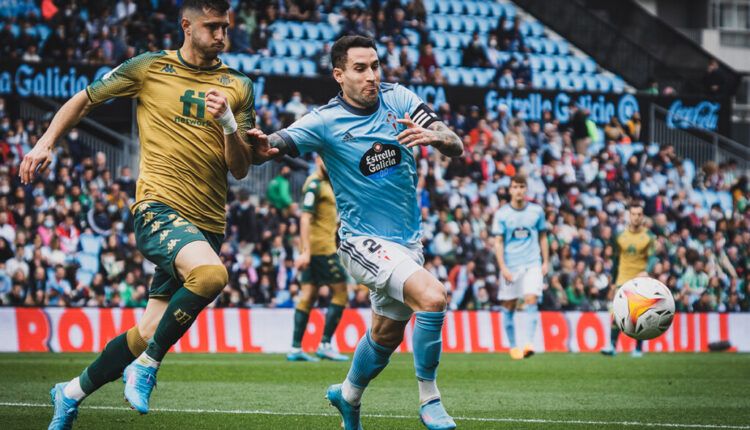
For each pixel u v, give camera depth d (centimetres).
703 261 4322
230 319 3195
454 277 3825
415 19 5194
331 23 5009
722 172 4841
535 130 4494
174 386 1883
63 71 3934
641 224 3058
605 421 1416
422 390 1120
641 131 4784
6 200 3572
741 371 2462
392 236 1170
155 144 1162
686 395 1827
